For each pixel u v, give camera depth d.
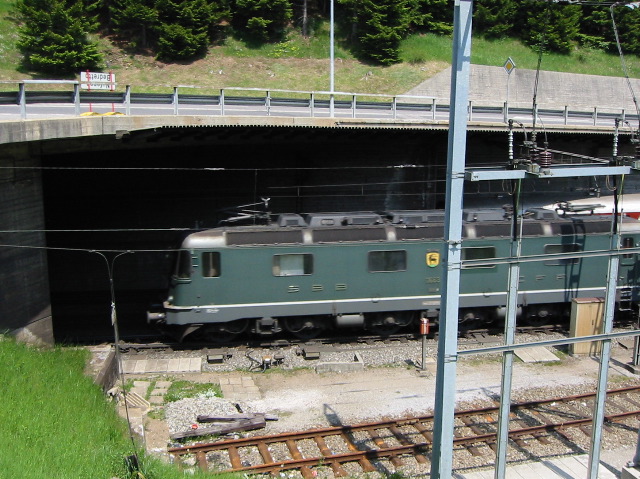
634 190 31.34
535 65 47.84
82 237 26.05
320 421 14.41
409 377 17.03
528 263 20.59
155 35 42.22
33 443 10.72
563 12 49.72
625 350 19.36
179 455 12.69
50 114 19.48
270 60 42.88
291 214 20.00
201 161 25.80
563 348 19.39
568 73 47.72
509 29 50.88
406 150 27.19
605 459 12.85
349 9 45.50
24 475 9.23
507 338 10.36
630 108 48.66
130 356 18.55
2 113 18.42
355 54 44.84
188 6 40.81
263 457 12.69
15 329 17.61
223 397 15.70
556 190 29.95
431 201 27.30
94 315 23.41
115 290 26.69
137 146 20.92
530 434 13.87
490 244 20.11
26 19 37.16
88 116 18.19
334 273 19.38
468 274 20.17
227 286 18.91
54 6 36.06
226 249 18.75
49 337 19.00
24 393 12.66
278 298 19.20
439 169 26.94
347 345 19.67
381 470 12.46
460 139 9.15
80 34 37.28
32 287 18.17
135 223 26.39
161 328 20.11
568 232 20.81
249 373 17.47
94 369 15.51
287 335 20.73
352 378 17.02
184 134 21.19
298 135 23.48
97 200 25.72
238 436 13.69
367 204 28.08
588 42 51.88
